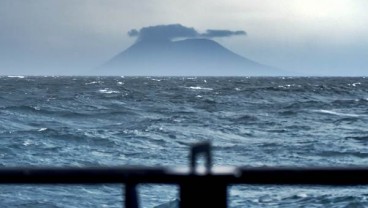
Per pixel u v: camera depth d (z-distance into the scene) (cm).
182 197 611
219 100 15575
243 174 607
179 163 5503
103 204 3447
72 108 11631
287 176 608
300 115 10938
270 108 12738
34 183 622
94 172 620
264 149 6275
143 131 7794
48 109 10894
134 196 621
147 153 6053
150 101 14838
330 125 9225
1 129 8081
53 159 5547
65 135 6862
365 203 3566
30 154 5756
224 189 609
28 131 7212
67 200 3488
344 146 6469
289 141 7044
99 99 15100
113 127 8719
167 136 7469
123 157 5794
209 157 613
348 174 603
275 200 3609
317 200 3622
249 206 3462
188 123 9144
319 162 5569
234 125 8988
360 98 17425
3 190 3656
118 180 618
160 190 3634
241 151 6150
